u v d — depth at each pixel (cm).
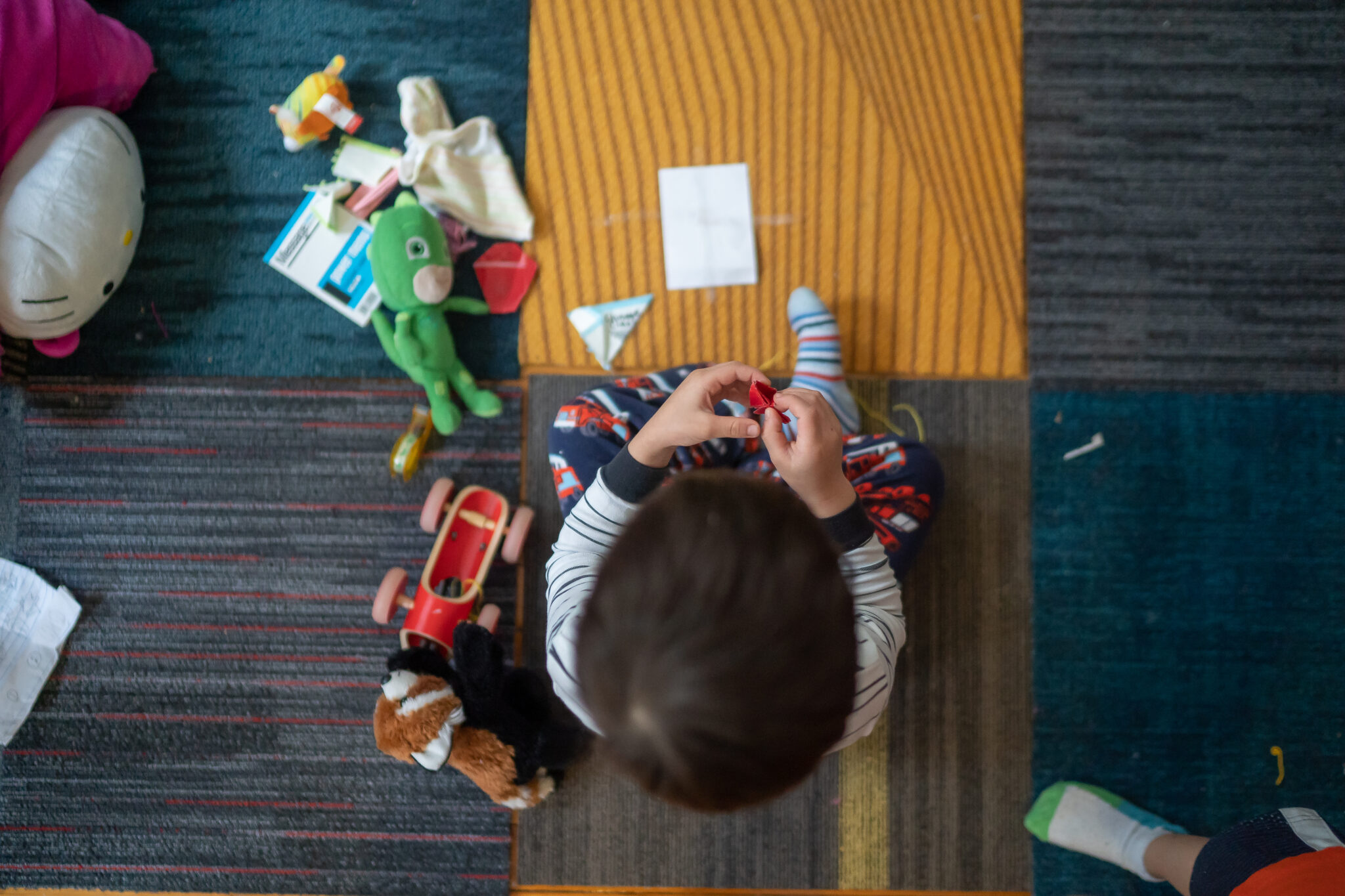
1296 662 119
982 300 123
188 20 123
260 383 120
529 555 119
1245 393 122
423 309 113
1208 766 118
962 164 123
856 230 123
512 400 121
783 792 51
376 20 123
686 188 123
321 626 119
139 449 120
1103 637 120
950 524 121
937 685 119
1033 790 118
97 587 119
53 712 118
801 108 123
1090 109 124
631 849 117
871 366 122
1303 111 124
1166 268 123
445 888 117
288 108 118
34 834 118
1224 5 122
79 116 109
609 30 124
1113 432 121
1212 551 120
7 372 119
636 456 74
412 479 120
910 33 124
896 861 118
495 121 123
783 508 51
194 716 119
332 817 118
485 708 103
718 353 122
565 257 123
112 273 113
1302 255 122
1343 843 83
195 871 118
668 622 45
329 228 120
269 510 120
